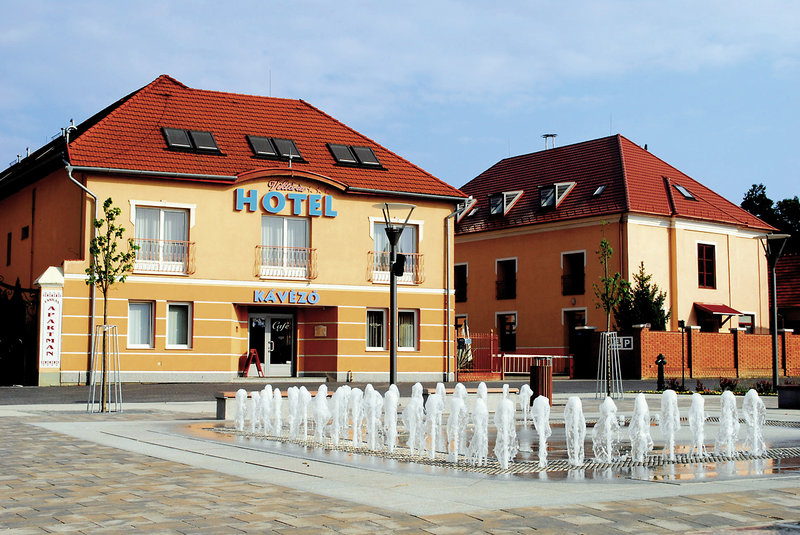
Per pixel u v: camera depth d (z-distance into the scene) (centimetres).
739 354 3991
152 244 3247
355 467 1084
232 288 3362
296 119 3825
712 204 4628
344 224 3572
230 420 1817
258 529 705
